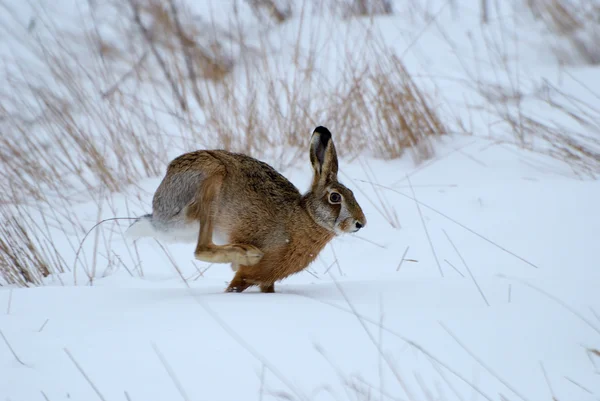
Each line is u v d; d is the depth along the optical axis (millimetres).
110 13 25578
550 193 15234
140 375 7652
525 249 13039
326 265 13305
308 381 7520
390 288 10438
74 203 16734
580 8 25844
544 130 17734
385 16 25984
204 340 8297
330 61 21766
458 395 7328
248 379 7543
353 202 10539
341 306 9461
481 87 21172
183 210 10773
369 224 14906
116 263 13656
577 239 13133
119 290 10422
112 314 9242
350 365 7844
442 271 12516
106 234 15156
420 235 14211
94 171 17500
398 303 9680
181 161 10828
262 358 7918
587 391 7438
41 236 14984
